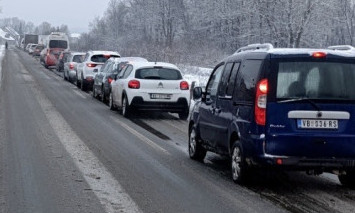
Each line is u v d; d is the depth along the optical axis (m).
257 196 8.89
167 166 11.27
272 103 8.97
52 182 9.56
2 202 8.24
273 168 9.02
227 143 10.18
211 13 62.09
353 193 9.28
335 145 8.97
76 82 34.72
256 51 9.59
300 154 8.95
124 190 9.09
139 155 12.43
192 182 9.82
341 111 9.04
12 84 33.91
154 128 17.27
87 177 9.99
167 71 19.95
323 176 10.76
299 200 8.67
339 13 54.22
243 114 9.51
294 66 9.06
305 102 8.97
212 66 44.62
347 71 9.19
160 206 8.14
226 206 8.22
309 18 47.56
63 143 13.67
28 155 12.01
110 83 23.33
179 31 74.75
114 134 15.59
